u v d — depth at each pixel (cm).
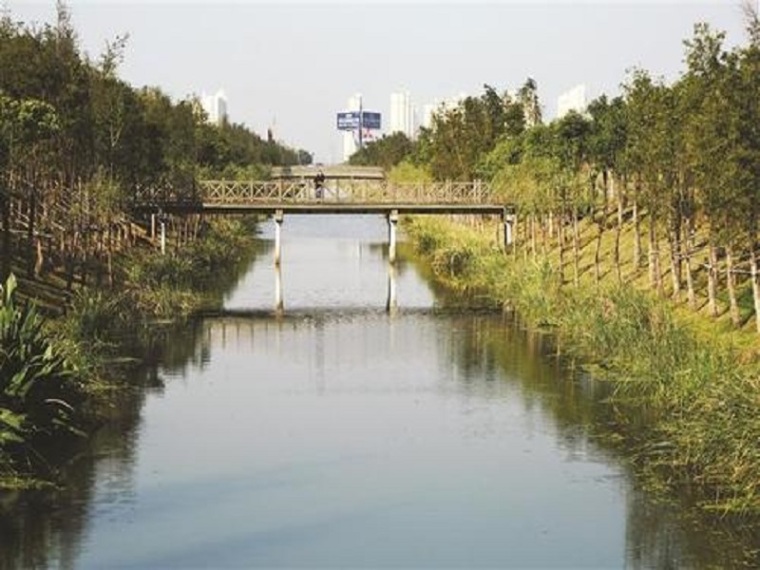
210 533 1956
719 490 2152
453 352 3819
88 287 4297
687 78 3631
